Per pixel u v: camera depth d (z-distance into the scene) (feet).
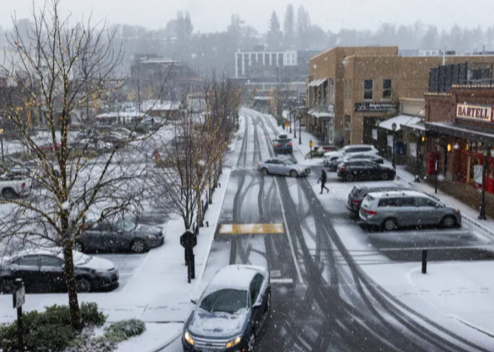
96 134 41.11
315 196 91.35
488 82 86.89
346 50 161.89
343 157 119.44
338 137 164.04
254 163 135.85
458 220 68.95
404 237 65.31
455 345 37.81
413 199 68.90
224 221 75.56
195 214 77.25
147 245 62.49
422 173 109.40
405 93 143.54
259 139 202.80
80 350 36.96
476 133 71.92
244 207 84.12
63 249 39.70
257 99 446.60
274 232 69.21
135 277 52.95
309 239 65.57
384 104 143.13
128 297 47.50
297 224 72.95
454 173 100.07
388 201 68.74
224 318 37.40
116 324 40.40
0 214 72.23
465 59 144.15
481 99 80.38
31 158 53.31
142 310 44.60
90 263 50.26
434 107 103.30
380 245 62.28
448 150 101.19
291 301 46.34
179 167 61.41
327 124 182.80
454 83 93.91
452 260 56.08
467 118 84.58
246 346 36.09
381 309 44.21
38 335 37.17
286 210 81.30
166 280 51.83
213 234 68.18
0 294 49.65
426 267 53.21
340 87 162.61
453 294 46.83
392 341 38.58
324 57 183.73
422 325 41.06
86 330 39.99
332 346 38.06
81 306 42.09
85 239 61.82
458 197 84.58
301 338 39.40
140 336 39.83
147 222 75.61
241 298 39.32
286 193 94.53
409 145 131.54
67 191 37.14
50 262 49.60
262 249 62.03
